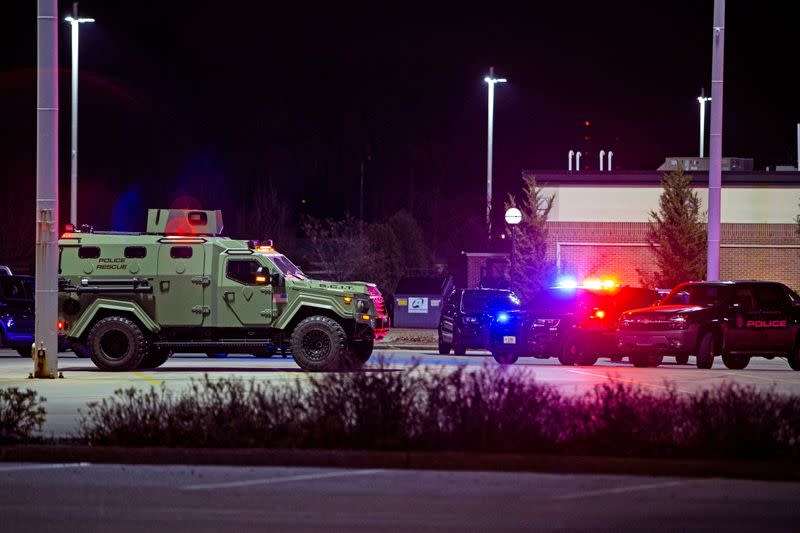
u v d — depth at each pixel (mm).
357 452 22188
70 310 47625
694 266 84000
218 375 44375
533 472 21750
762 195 86562
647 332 50281
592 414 23438
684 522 17406
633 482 20812
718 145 59594
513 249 77312
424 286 92688
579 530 16812
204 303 47500
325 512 18031
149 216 48781
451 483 20625
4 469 21844
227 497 19219
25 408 24047
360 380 23906
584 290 53531
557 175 87188
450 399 24109
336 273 105250
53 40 40938
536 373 45969
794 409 23094
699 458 21828
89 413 25203
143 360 49594
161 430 23078
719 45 59375
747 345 50688
